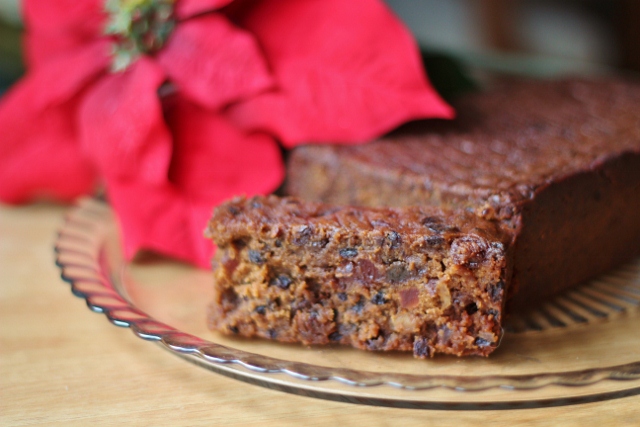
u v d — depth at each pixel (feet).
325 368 1.26
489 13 2.95
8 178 1.77
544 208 1.41
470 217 1.36
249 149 1.59
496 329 1.31
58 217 1.81
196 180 1.57
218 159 1.59
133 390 1.31
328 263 1.33
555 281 1.47
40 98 1.68
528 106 1.73
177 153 1.58
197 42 1.58
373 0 1.58
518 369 1.31
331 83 1.58
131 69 1.61
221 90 1.57
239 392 1.31
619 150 1.53
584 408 1.27
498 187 1.41
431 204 1.47
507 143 1.57
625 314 1.43
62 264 1.46
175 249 1.56
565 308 1.45
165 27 1.61
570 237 1.47
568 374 1.25
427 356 1.33
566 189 1.44
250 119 1.59
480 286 1.31
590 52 3.04
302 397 1.30
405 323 1.33
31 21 1.67
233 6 1.61
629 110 1.70
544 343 1.36
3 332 1.44
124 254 1.59
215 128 1.59
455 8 3.05
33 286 1.56
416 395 1.24
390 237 1.31
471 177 1.45
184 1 1.61
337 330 1.36
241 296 1.37
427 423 1.25
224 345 1.36
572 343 1.36
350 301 1.34
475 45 3.00
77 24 1.67
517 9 3.00
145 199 1.56
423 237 1.30
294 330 1.36
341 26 1.59
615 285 1.52
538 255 1.43
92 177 1.79
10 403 1.29
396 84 1.57
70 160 1.76
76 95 1.71
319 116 1.57
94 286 1.42
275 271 1.35
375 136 1.58
